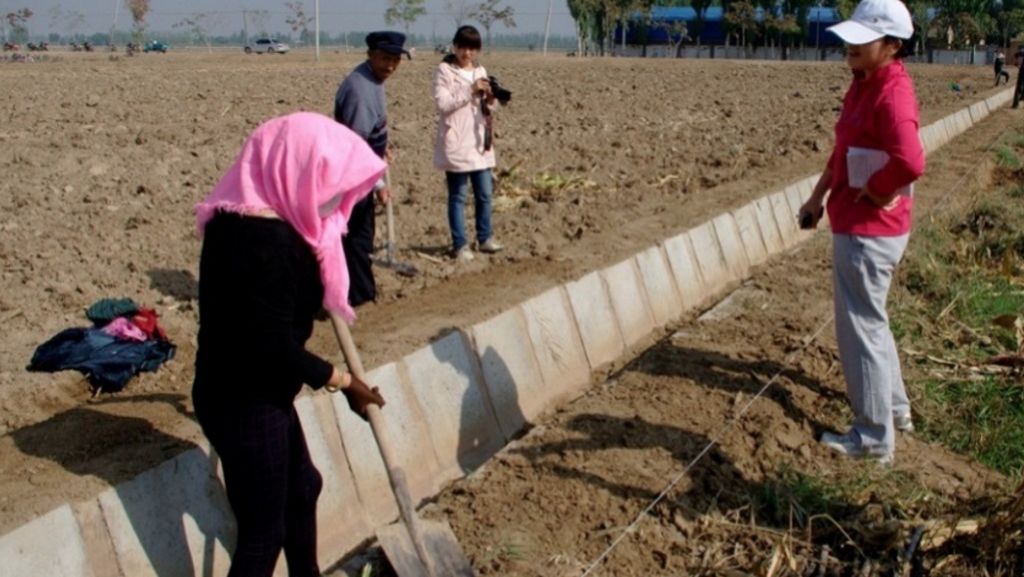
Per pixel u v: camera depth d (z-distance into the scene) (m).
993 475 5.40
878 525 4.62
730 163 13.82
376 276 7.75
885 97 4.64
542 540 4.41
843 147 4.89
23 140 14.75
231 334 3.28
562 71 39.88
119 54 64.25
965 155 16.38
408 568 3.93
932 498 4.97
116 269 7.92
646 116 20.53
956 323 7.52
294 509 3.82
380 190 7.19
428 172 12.84
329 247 3.35
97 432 4.57
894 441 5.53
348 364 3.60
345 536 4.63
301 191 3.17
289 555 3.90
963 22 67.50
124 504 3.88
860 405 5.24
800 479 4.99
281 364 3.29
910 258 8.91
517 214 10.48
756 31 71.81
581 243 8.41
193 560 4.04
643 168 13.55
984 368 6.58
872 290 5.02
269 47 66.81
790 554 4.38
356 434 4.84
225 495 4.26
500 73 38.00
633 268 7.76
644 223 9.27
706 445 5.27
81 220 9.59
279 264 3.20
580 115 20.53
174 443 4.32
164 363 5.96
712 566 4.35
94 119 17.95
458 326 6.01
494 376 5.96
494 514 4.58
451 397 5.58
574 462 5.04
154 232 9.17
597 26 77.25
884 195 4.73
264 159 3.22
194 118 18.11
